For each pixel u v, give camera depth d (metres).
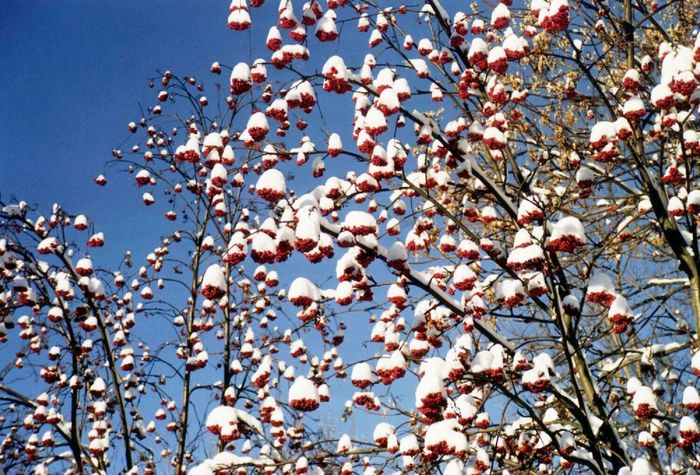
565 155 7.12
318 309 6.11
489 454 5.91
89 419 10.59
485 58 6.04
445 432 4.57
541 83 7.51
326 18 5.49
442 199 7.29
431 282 5.61
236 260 4.73
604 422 5.56
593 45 7.57
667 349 6.90
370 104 5.70
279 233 4.68
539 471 6.64
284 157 6.06
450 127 6.39
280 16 5.46
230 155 5.61
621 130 5.80
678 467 7.09
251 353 10.41
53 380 9.84
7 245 9.46
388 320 5.87
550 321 5.75
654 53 7.48
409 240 6.42
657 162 7.14
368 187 5.52
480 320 5.70
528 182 6.45
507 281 5.62
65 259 9.78
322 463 6.06
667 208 6.66
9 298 9.53
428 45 7.25
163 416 10.52
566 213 7.03
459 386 5.43
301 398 4.66
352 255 5.44
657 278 9.01
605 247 6.07
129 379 10.34
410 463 5.47
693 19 7.96
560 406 7.00
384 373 5.34
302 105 5.45
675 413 7.84
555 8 5.60
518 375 5.79
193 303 10.93
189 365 10.33
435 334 5.86
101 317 10.13
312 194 5.42
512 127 7.42
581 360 6.30
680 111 6.21
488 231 7.17
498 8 6.01
